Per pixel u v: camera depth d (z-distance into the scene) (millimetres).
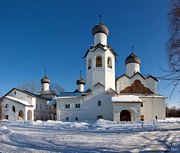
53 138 18969
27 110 56562
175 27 11445
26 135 20984
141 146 14883
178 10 11398
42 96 68688
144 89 52125
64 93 52656
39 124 37094
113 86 50500
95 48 50125
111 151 13242
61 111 49469
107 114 47375
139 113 45281
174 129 25906
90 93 48562
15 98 59250
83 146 14945
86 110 48219
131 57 57906
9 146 15023
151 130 25578
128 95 49594
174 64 11148
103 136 20844
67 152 12992
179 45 11297
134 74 52750
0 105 54500
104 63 49531
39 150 13633
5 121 42844
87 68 51188
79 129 29219
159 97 50344
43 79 71688
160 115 49781
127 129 28094
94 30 52906
